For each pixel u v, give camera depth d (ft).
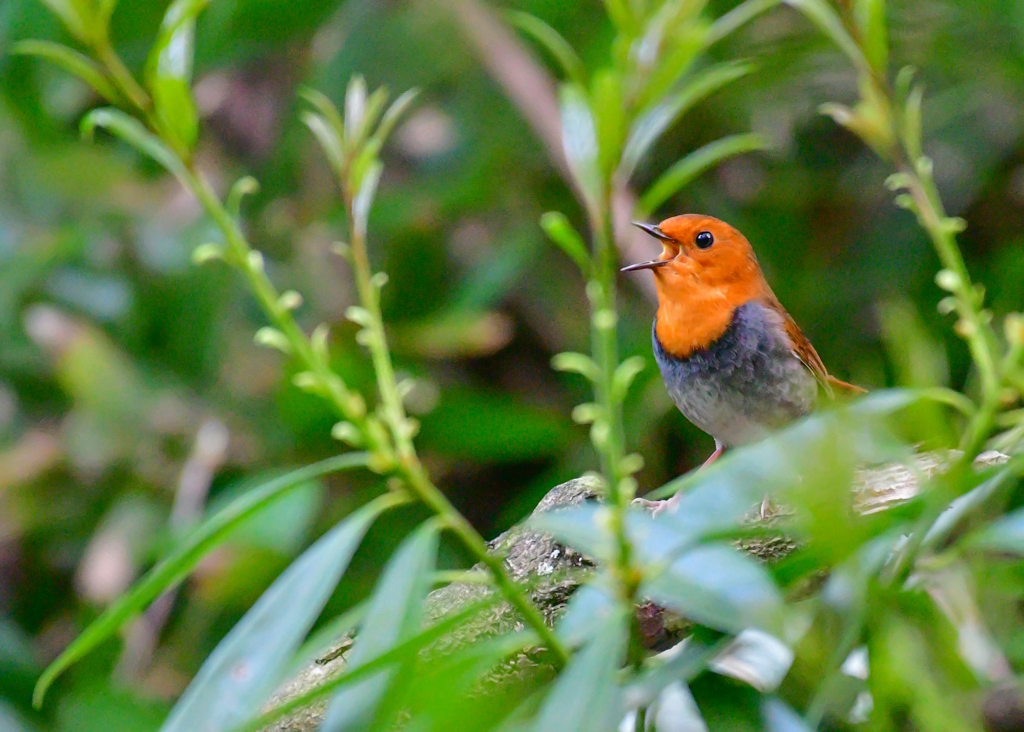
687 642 14.48
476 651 12.07
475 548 12.46
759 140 14.43
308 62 41.75
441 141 41.01
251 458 35.17
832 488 9.52
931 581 13.71
